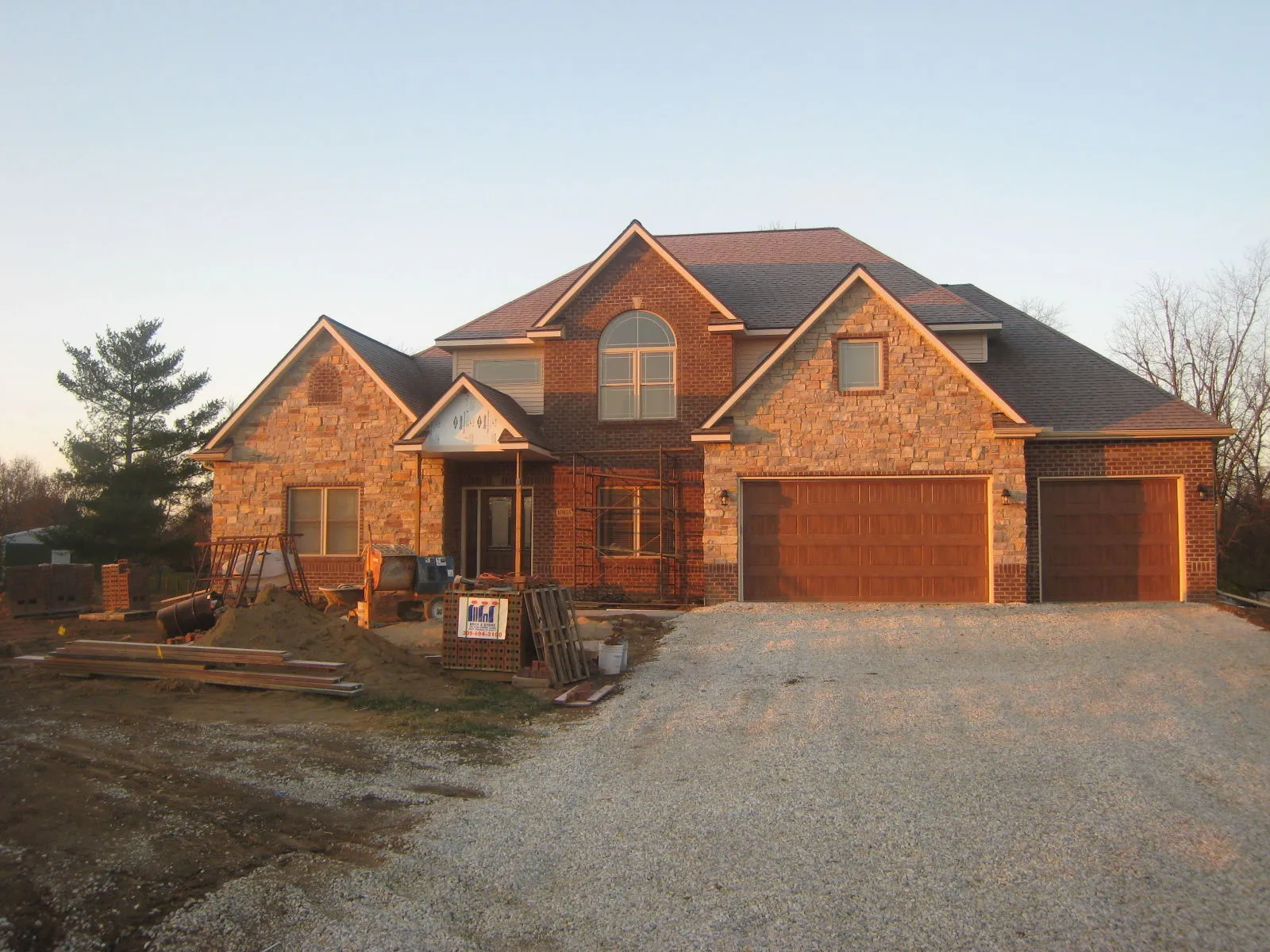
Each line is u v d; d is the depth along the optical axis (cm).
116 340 4388
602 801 796
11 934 546
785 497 1902
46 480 7044
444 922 573
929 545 1866
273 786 812
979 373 2083
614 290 2128
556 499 2138
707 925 564
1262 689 1180
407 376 2325
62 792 773
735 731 1028
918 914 572
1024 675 1280
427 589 1817
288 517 2158
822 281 2312
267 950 539
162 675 1218
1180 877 619
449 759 922
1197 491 1869
